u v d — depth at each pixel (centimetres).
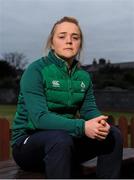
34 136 332
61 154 307
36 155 336
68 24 373
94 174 370
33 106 343
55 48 369
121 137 353
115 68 6462
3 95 5550
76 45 373
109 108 4278
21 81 357
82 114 395
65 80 361
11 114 2466
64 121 329
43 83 354
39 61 366
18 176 342
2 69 7494
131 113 3089
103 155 352
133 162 423
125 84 5659
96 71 6425
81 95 374
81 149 359
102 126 328
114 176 348
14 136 361
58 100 357
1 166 389
